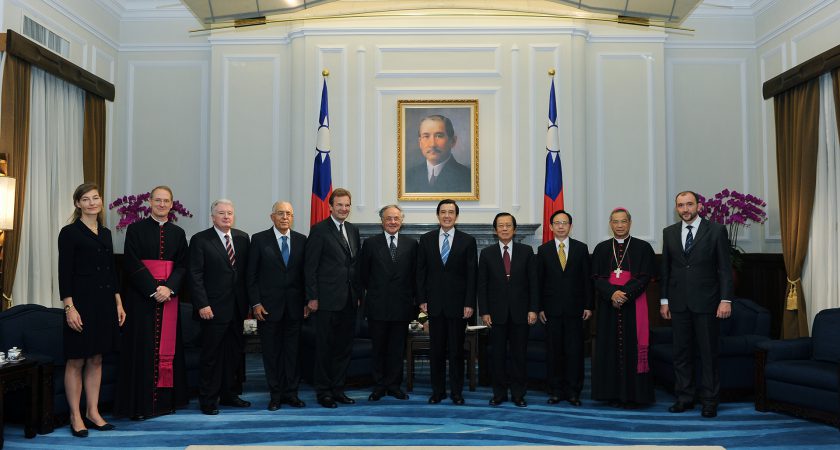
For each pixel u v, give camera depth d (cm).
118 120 806
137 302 447
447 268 481
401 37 774
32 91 616
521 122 768
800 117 645
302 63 775
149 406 445
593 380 487
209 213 795
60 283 402
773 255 723
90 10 739
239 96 787
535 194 763
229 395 483
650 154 778
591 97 782
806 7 686
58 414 430
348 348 494
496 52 771
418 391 539
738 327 535
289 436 398
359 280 496
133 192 803
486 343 566
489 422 433
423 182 769
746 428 421
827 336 466
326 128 727
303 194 761
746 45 799
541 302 501
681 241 475
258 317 471
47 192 633
